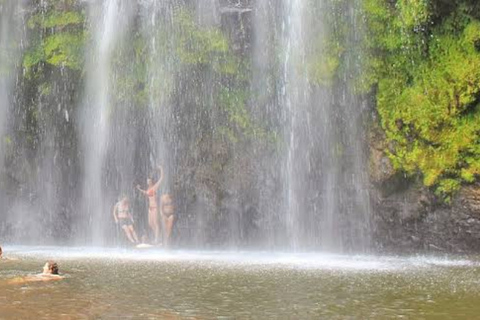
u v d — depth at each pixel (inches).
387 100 693.3
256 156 789.9
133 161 850.8
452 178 650.2
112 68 798.5
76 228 904.3
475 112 642.2
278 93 765.3
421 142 671.1
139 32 790.5
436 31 669.3
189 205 831.7
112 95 801.6
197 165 819.4
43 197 909.8
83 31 803.4
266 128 780.0
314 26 733.9
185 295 328.2
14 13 830.5
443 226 673.6
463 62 642.8
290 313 277.9
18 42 829.8
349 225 741.3
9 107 855.7
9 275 411.2
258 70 774.5
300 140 761.0
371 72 706.8
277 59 759.7
